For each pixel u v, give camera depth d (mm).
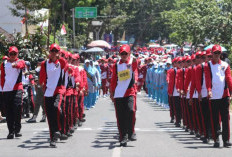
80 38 69312
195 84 14797
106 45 63906
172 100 19703
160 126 18750
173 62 18875
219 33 39375
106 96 35938
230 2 40094
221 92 13328
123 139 13734
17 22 46438
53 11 53469
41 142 14484
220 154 12383
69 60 15516
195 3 41469
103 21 83562
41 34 26969
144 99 33625
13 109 15188
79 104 18391
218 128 13508
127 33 118500
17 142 14484
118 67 13695
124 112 13727
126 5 95250
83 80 18125
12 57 15117
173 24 47406
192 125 16312
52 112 13539
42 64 13570
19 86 15250
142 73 34656
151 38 121062
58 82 13570
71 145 13938
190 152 12703
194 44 42656
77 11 67250
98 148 13406
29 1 36188
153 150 13055
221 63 13391
